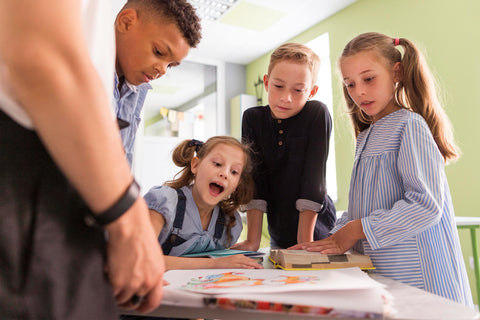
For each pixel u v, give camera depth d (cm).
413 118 79
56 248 28
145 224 33
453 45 226
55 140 27
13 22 26
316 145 107
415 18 250
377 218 71
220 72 436
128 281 32
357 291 42
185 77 420
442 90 231
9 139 28
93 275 30
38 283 27
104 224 30
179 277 52
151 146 402
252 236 111
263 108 123
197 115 427
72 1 29
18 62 26
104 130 29
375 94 84
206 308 41
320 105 112
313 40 346
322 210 113
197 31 86
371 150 87
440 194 70
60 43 27
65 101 27
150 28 80
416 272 74
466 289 81
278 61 104
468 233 211
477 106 213
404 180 75
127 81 94
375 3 281
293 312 38
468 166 216
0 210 26
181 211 93
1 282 25
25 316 26
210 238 96
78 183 29
